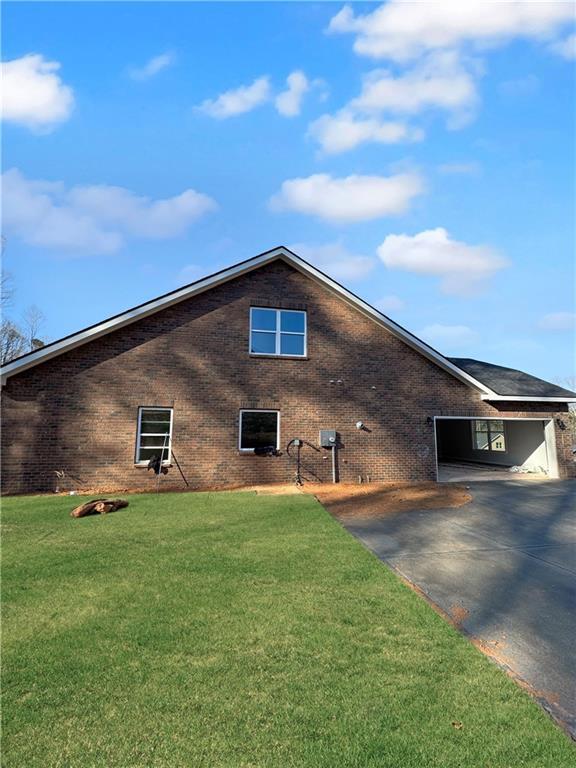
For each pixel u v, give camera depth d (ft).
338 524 28.91
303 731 9.71
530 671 12.51
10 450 41.32
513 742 9.42
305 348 49.42
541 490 43.47
